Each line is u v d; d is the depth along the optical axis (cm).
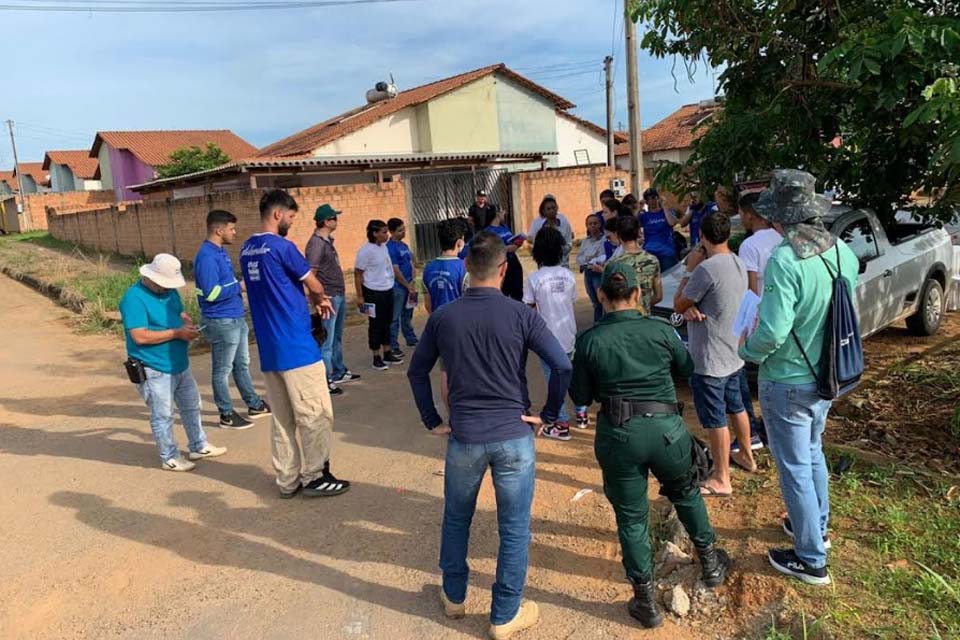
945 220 664
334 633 335
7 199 4731
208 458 555
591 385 324
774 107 605
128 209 2341
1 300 1549
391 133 2530
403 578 378
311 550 410
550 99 2878
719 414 424
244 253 451
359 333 991
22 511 473
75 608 363
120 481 517
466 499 320
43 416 691
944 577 325
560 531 413
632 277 320
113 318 1199
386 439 580
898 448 480
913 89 535
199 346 958
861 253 670
